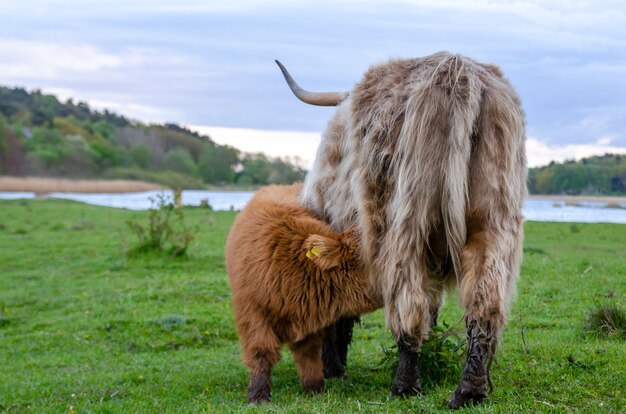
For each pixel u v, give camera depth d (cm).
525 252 1517
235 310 593
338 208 588
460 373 585
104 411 579
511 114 486
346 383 632
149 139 10312
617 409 476
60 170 9400
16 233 2331
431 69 505
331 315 562
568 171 5953
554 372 570
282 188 702
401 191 491
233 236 624
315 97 692
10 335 1069
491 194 475
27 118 10756
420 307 496
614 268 1166
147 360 851
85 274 1505
